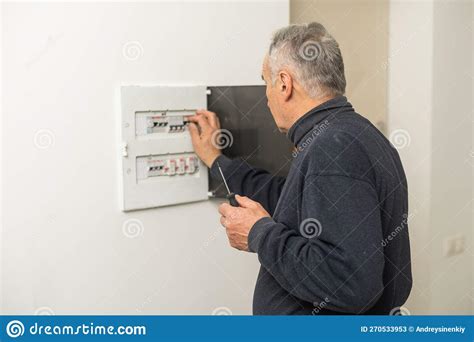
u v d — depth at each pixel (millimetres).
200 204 1550
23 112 1197
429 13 2080
